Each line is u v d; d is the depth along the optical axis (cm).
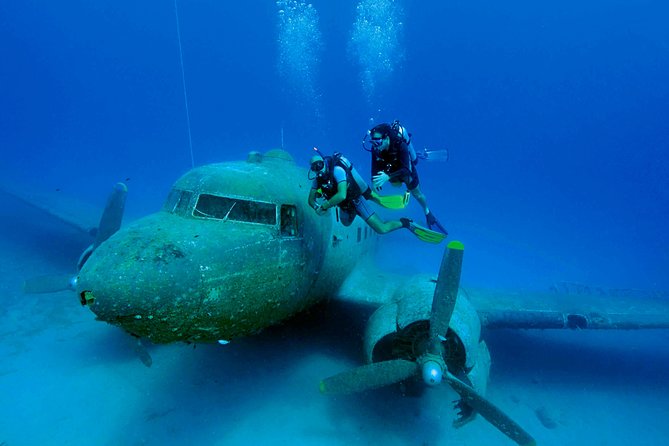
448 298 436
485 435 543
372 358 490
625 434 587
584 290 1236
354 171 455
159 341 389
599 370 756
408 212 2052
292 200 477
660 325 605
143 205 2250
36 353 648
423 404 579
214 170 468
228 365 629
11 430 488
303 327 711
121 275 323
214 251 377
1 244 1159
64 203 1200
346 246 641
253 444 490
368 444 503
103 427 503
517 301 661
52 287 682
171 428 506
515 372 725
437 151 559
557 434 575
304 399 566
